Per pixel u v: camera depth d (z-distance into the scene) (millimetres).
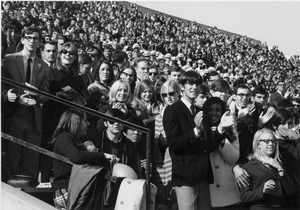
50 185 7137
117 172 6582
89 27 17750
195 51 22547
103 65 9117
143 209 6359
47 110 7645
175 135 6730
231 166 7059
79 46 11422
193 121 6910
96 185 6461
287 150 7426
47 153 6637
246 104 8953
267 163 7012
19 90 7672
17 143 7066
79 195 6395
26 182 6984
